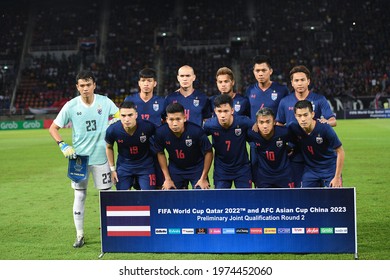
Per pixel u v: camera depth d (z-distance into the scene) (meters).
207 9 43.62
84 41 39.62
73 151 4.97
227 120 4.89
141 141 5.11
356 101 29.78
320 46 37.47
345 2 41.34
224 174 5.31
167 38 40.19
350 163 10.25
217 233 4.41
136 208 4.46
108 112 5.28
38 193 7.93
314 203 4.28
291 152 5.41
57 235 5.34
